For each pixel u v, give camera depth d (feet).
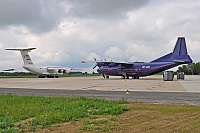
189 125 30.45
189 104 51.57
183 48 205.05
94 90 93.97
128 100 59.72
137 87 109.50
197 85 122.42
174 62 200.85
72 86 119.75
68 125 31.91
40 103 52.65
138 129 29.27
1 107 46.37
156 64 208.44
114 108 42.78
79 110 42.29
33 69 285.84
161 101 57.67
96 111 41.06
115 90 93.30
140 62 218.38
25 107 46.52
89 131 28.84
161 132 27.68
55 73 291.58
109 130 29.01
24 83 153.99
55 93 82.02
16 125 32.35
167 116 36.60
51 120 33.94
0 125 30.99
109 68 228.84
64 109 43.29
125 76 222.89
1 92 88.22
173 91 87.76
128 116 37.37
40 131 29.22
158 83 143.02
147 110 42.52
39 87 114.83
